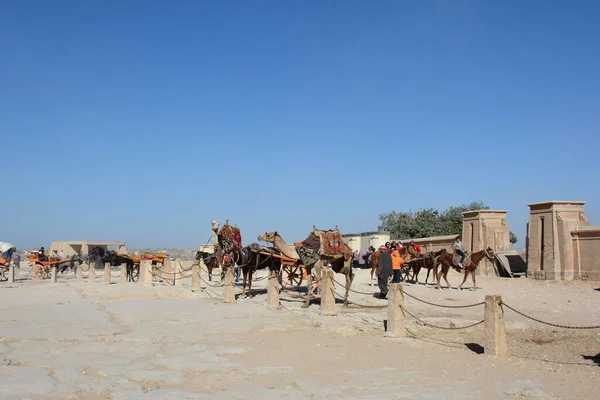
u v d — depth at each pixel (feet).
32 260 121.19
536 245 92.12
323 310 49.83
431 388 26.53
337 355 34.88
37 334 39.83
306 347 37.55
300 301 62.59
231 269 61.77
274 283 55.88
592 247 84.99
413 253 89.81
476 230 108.99
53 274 102.12
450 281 94.43
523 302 63.21
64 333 40.29
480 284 87.81
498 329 34.76
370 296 70.18
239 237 66.28
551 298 66.95
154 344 37.29
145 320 47.57
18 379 27.14
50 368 29.66
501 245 105.70
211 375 29.17
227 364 31.65
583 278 85.30
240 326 44.62
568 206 89.97
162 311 53.42
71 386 26.09
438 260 81.66
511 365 32.07
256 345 38.01
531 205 93.66
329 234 58.18
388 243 90.07
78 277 105.60
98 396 24.86
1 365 30.17
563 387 26.63
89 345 36.42
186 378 28.40
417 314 53.42
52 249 159.53
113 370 29.43
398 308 42.04
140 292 74.79
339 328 43.52
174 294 72.02
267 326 44.88
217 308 55.93
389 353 35.63
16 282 105.91
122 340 38.42
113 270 143.74
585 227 85.71
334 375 29.37
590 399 24.48
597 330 45.85
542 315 53.21
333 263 58.90
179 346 36.88
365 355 34.94
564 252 87.25
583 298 66.64
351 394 25.46
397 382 27.84
